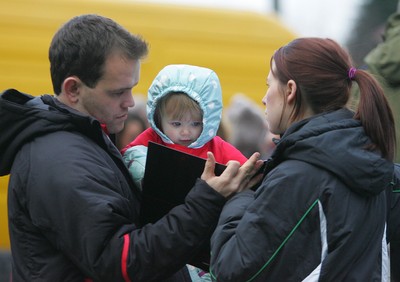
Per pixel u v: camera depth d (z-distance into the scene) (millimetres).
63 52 7086
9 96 7055
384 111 6684
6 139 6965
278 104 6969
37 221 6680
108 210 6516
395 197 7277
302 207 6391
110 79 7035
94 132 6930
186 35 19672
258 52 19984
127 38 7133
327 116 6707
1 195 18094
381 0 26594
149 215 7172
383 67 10844
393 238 7391
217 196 6746
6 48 18578
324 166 6426
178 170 6992
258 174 6996
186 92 7871
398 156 10586
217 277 6488
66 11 18875
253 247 6348
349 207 6453
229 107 17875
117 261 6480
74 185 6551
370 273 6621
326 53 6852
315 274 6332
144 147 7898
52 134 6879
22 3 18766
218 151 8367
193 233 6668
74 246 6531
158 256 6582
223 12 19953
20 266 6918
